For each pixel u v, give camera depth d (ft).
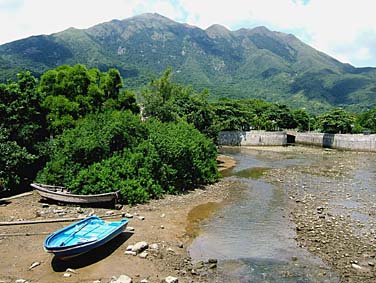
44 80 111.96
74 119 106.73
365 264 49.34
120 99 129.18
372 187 107.65
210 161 115.44
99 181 78.33
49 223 62.75
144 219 67.67
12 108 91.09
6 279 42.65
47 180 85.30
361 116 335.47
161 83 165.58
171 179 92.79
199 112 157.17
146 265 47.42
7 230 58.90
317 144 287.48
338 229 64.49
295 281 44.32
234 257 51.72
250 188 103.09
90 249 48.62
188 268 47.19
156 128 102.53
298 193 97.04
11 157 82.28
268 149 246.88
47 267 46.11
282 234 61.82
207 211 76.13
